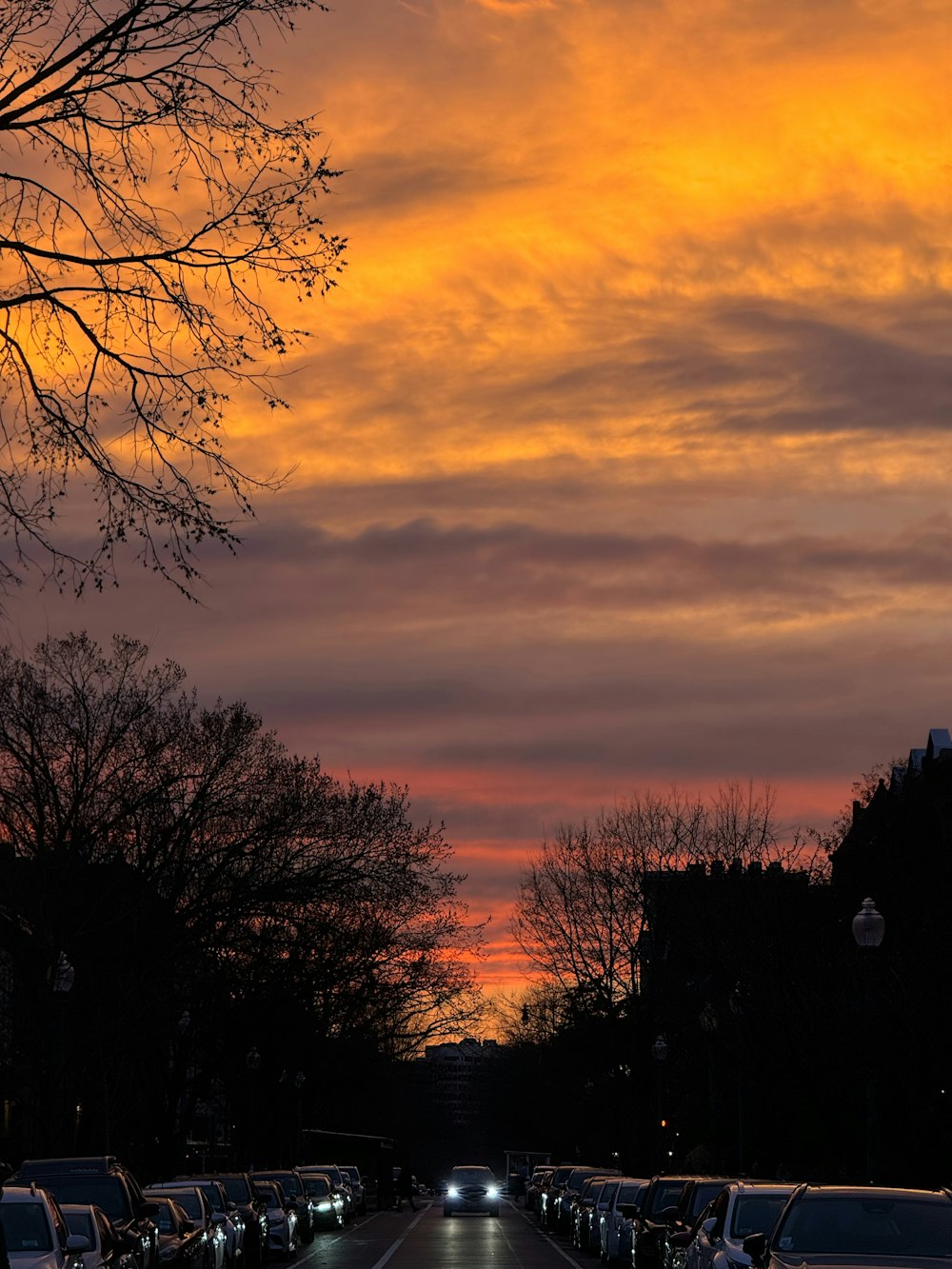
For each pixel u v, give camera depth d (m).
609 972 101.00
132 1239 24.52
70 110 19.22
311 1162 130.75
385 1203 124.44
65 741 70.81
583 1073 117.38
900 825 56.59
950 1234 18.48
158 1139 81.06
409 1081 189.88
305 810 77.31
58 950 60.66
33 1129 83.31
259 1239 46.66
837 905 60.72
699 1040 74.38
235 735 76.50
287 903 76.75
